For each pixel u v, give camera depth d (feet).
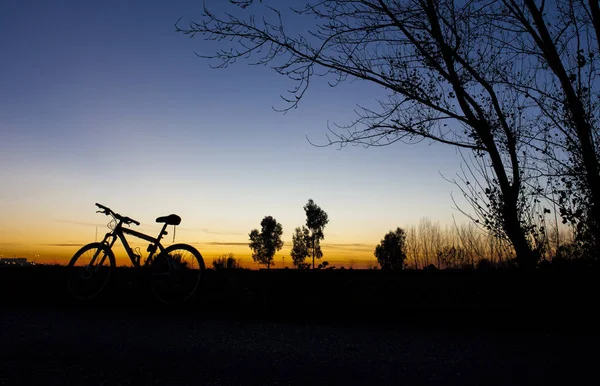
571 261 22.38
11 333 13.88
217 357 11.91
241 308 17.95
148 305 18.74
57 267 24.62
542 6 22.84
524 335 15.25
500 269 24.89
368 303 17.49
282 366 11.27
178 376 10.36
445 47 24.45
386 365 11.54
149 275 18.89
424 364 11.67
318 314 17.49
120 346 12.68
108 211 19.38
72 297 19.33
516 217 24.68
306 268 20.86
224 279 20.21
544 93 24.31
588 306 16.84
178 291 18.66
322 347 13.21
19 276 21.50
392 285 20.04
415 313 17.13
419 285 20.35
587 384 10.23
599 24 21.74
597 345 13.87
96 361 11.28
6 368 10.55
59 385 9.59
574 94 22.31
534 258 24.29
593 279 18.66
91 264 19.35
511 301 18.01
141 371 10.63
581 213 22.57
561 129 23.85
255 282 19.79
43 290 19.66
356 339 14.30
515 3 24.09
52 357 11.51
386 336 14.80
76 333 14.03
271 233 138.62
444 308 17.07
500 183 24.88
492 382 10.33
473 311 16.97
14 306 18.79
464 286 20.16
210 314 17.78
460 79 25.89
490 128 25.41
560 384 10.23
